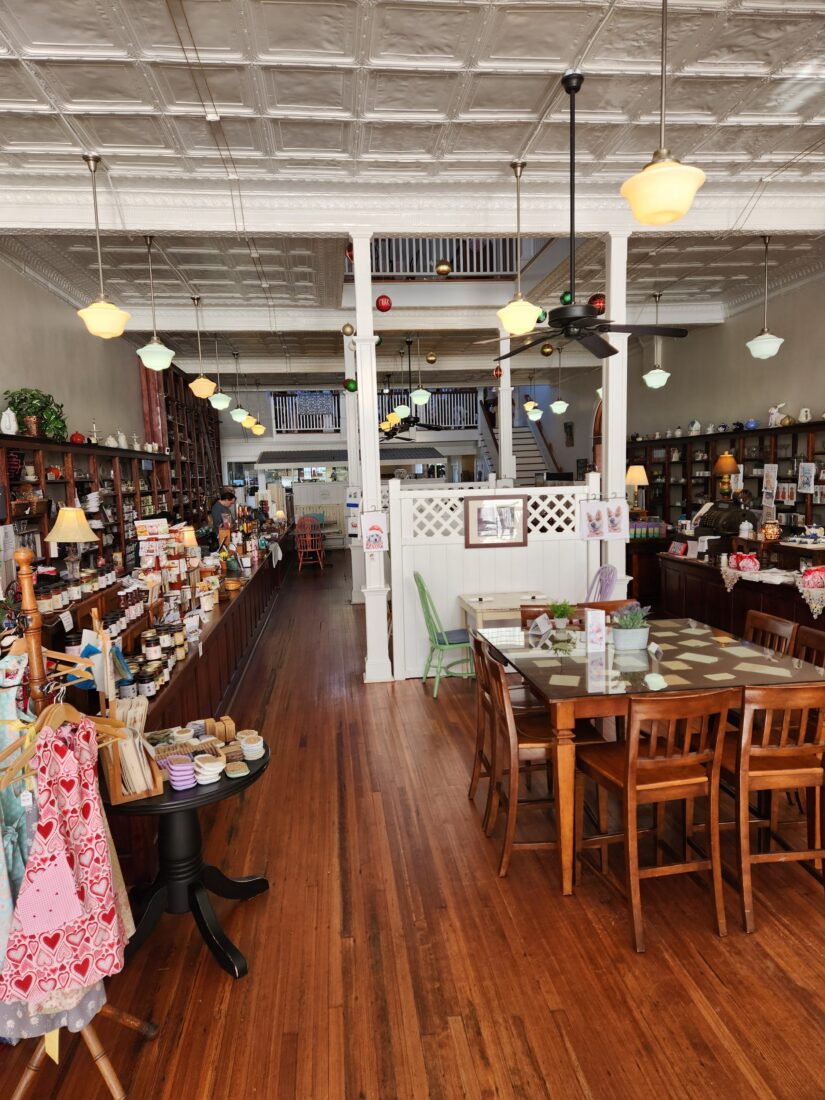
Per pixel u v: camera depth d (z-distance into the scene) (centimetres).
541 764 342
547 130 442
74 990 170
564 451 1576
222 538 786
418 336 1081
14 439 553
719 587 643
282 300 878
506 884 281
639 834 322
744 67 379
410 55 358
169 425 1145
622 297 572
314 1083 187
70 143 441
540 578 588
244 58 354
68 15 317
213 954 237
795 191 566
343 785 376
